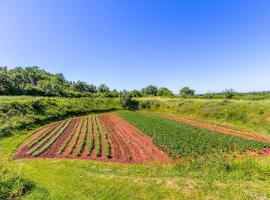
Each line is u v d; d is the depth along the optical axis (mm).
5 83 99688
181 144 33656
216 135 40031
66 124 55250
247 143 34438
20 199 15500
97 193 16562
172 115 73312
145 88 149375
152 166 24219
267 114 51031
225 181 16547
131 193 16109
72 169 22500
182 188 15914
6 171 20266
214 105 67812
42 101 69312
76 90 155875
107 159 28641
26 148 33156
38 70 188625
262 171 17859
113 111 89562
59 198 15875
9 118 47406
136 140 38281
